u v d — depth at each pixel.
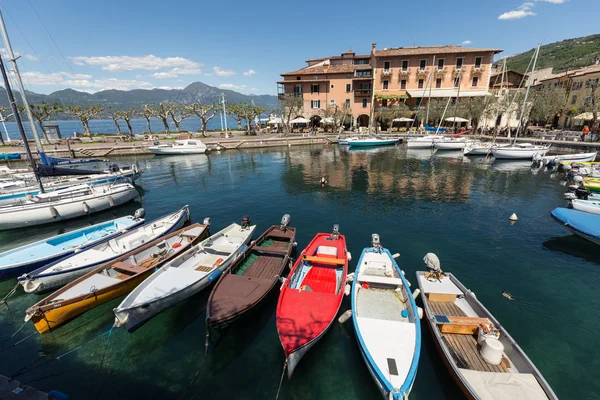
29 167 29.19
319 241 13.95
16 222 17.56
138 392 7.51
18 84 21.11
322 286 10.92
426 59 60.78
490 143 44.53
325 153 48.66
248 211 20.88
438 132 55.47
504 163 38.06
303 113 67.44
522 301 10.72
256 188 27.30
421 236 16.16
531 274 12.44
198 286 10.41
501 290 11.36
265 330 9.49
